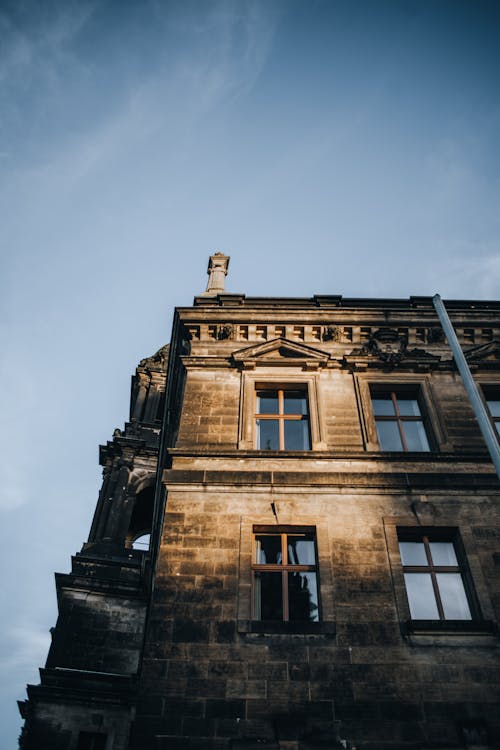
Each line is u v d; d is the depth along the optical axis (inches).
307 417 689.0
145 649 477.7
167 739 431.8
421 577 538.0
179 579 521.0
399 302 813.9
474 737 432.1
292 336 770.8
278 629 490.3
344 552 541.6
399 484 590.2
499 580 524.1
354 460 620.7
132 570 1045.2
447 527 563.8
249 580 522.9
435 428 663.8
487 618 499.2
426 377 719.1
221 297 805.9
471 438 655.8
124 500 1195.3
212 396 691.4
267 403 708.7
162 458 861.8
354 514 570.6
